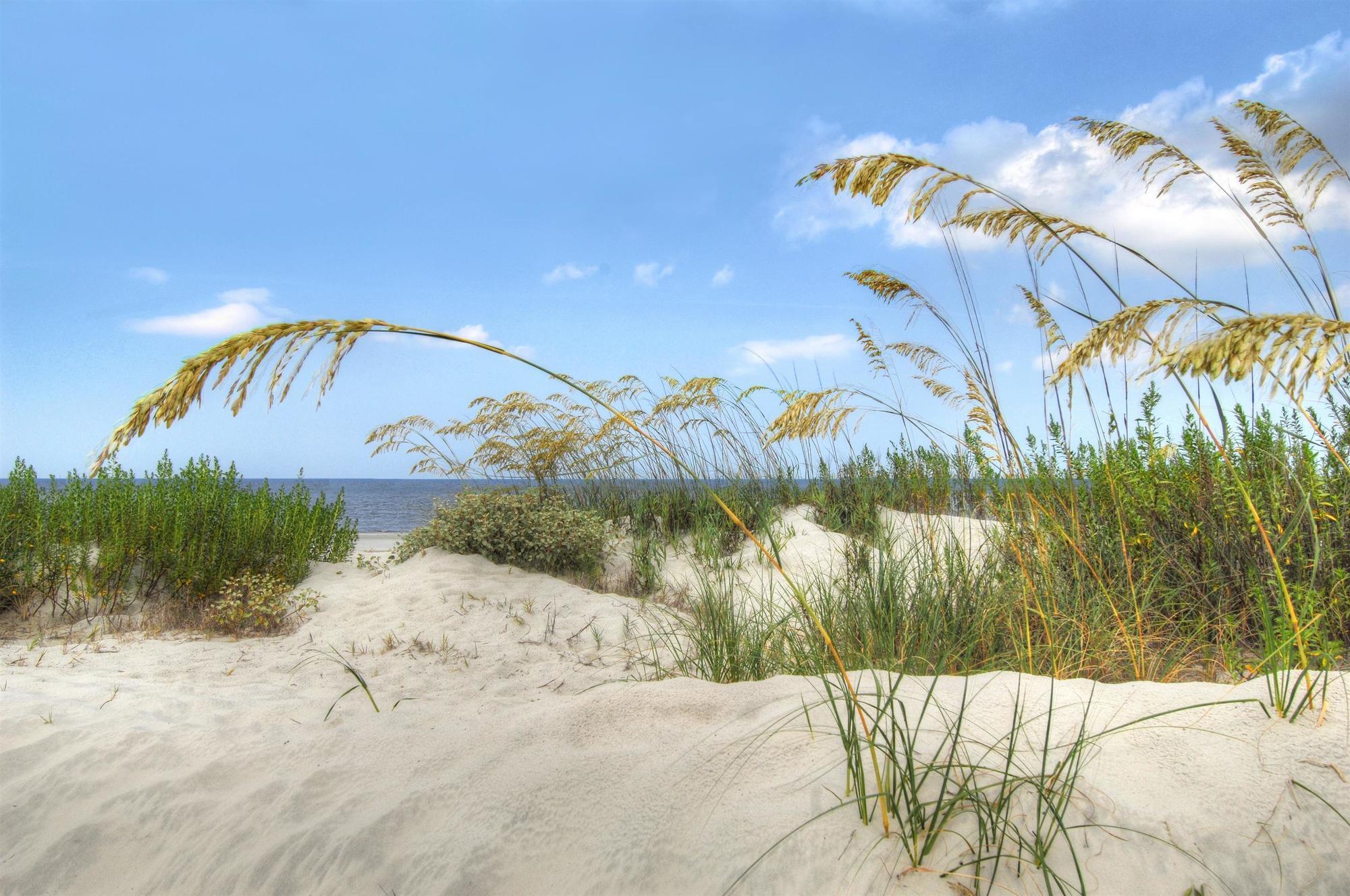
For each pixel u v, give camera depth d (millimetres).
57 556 6531
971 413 4070
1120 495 4828
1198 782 2076
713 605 5082
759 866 2000
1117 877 1815
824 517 8953
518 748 2799
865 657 3822
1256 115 4211
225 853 2502
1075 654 3684
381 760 3000
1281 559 3871
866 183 3172
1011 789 2021
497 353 1994
